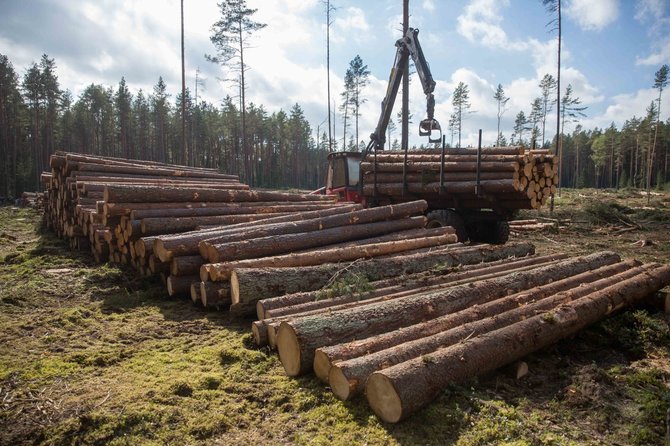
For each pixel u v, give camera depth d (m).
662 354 4.47
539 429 2.94
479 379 3.61
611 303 4.89
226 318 5.36
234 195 9.34
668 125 67.00
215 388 3.56
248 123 56.16
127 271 7.32
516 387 3.62
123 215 7.29
